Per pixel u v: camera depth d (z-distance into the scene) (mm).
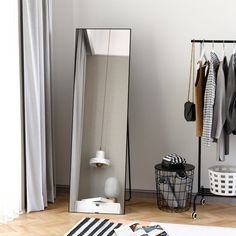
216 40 3887
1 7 3529
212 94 3660
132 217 3838
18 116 3789
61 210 3998
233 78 3684
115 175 3982
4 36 3582
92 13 4363
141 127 4379
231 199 4215
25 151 3887
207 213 3945
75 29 4402
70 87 4465
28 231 3500
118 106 4016
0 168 3600
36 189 3922
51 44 4238
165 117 4336
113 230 2900
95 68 4047
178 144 4340
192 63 4219
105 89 4035
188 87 4266
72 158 4020
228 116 3711
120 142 3998
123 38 4020
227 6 4125
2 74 3586
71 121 4496
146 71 4316
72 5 4387
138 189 4422
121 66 4016
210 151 4258
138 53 4312
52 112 4289
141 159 4402
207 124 3689
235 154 4195
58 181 4555
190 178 3998
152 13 4246
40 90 3959
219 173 3809
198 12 4172
